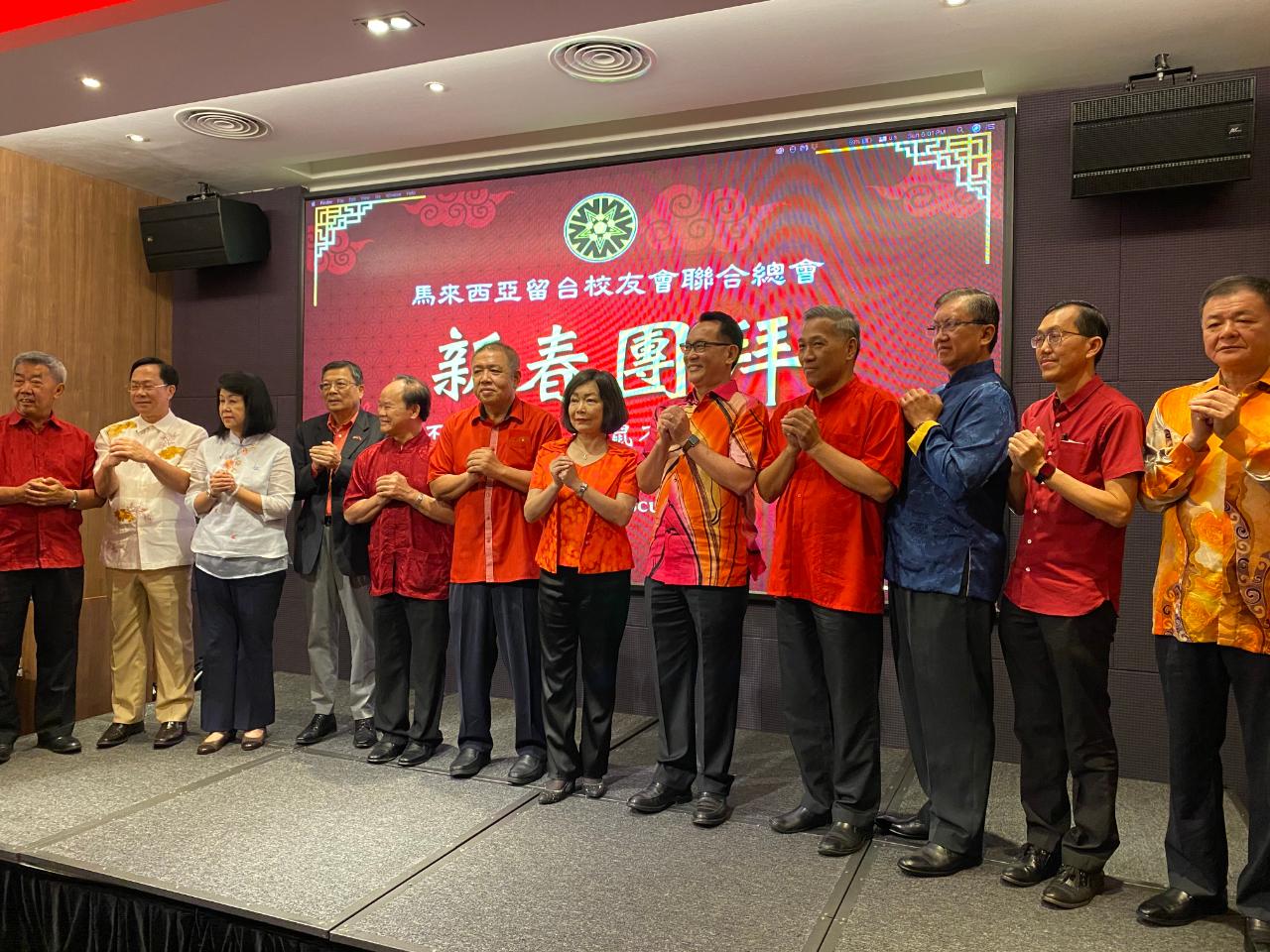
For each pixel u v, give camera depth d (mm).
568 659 3086
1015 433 2434
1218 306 2127
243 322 4930
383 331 4621
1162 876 2520
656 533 2943
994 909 2303
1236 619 2133
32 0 2785
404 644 3477
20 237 4363
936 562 2504
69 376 4570
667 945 2127
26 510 3527
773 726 3896
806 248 3854
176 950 2367
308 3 2553
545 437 3338
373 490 3488
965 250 3627
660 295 4094
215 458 3641
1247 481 2123
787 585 2738
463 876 2482
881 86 3809
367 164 4746
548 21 2652
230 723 3588
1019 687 2471
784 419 2590
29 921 2562
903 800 3102
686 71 3566
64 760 3463
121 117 3980
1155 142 3203
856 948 2117
